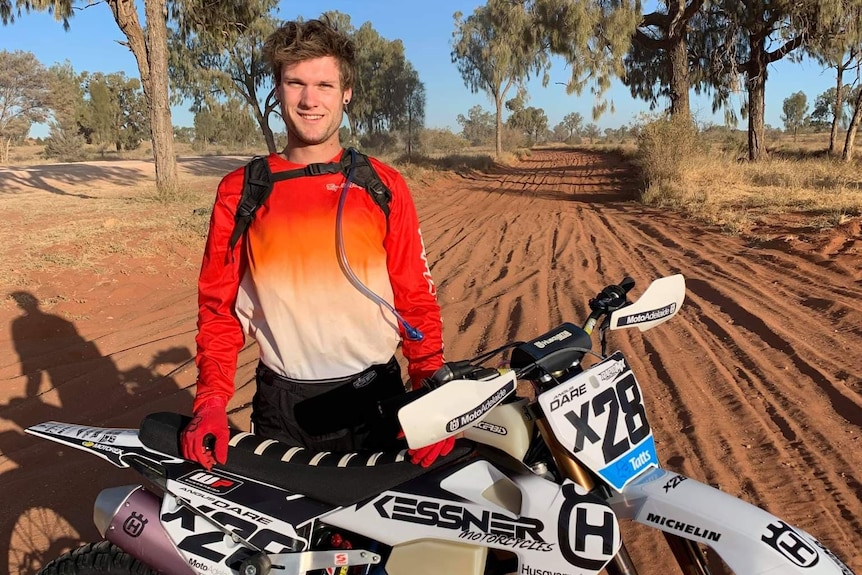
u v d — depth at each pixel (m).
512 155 51.62
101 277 8.73
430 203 21.39
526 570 1.98
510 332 6.75
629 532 3.42
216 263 2.38
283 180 2.30
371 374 2.38
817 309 6.83
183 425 2.44
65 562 2.42
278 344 2.34
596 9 26.36
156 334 6.89
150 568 2.36
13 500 3.86
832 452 4.00
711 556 3.02
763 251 9.95
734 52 30.98
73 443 2.48
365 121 61.00
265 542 2.15
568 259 10.69
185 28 23.06
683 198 16.92
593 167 38.47
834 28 27.20
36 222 14.11
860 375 5.04
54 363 6.05
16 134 56.22
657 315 2.28
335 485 2.16
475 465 2.09
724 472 3.86
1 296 7.57
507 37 31.47
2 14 18.00
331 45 2.28
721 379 5.20
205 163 39.38
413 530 2.07
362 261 2.27
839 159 28.70
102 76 69.88
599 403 2.02
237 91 30.27
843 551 3.11
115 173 31.34
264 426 2.48
